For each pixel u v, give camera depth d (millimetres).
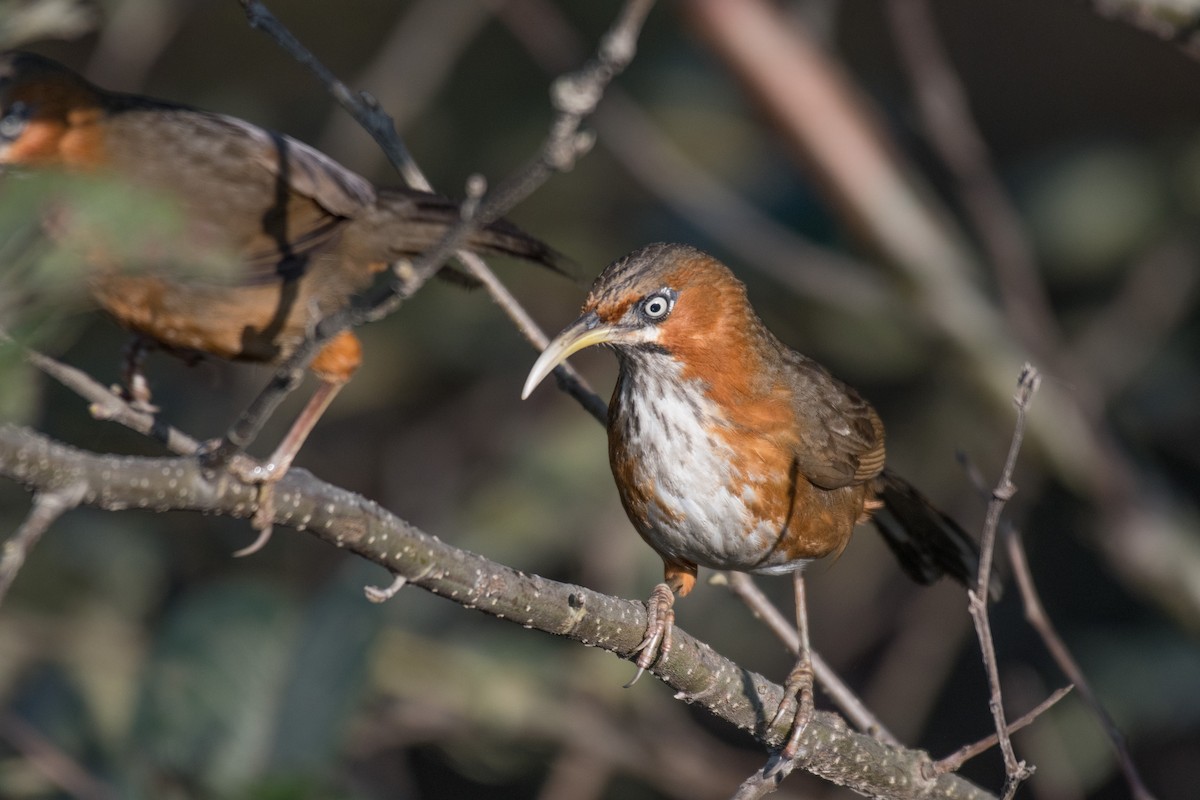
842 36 17375
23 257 4223
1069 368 11945
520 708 11680
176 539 12914
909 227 11914
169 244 5531
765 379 8188
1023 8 17422
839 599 14188
